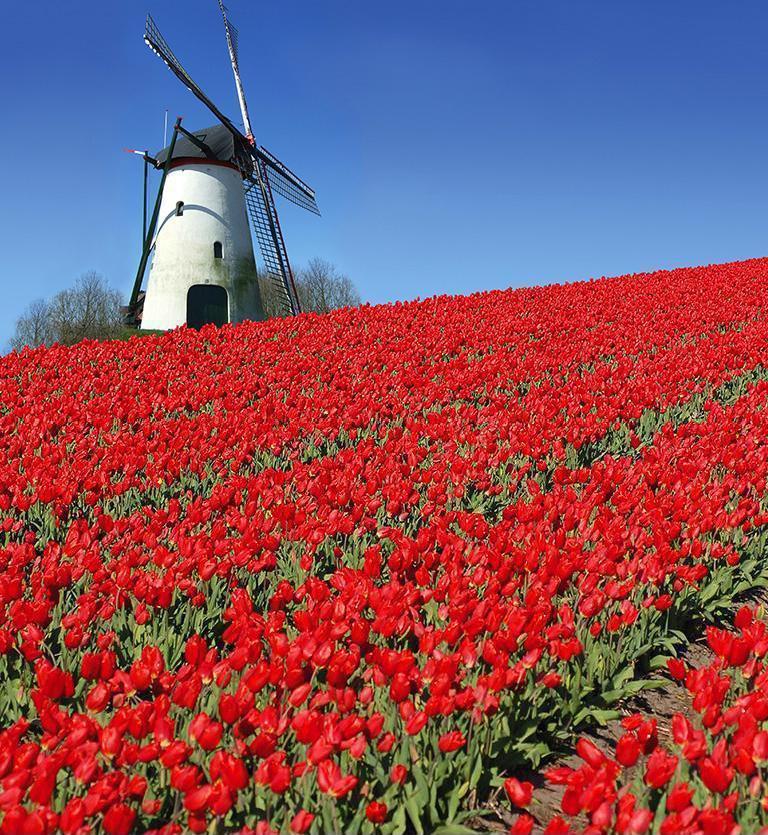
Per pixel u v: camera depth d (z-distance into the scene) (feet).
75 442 36.88
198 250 128.88
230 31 145.89
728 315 70.59
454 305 85.46
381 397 43.65
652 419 39.68
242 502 26.96
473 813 13.82
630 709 18.51
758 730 13.92
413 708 14.01
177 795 12.67
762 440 34.40
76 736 12.56
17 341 286.46
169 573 19.38
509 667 16.31
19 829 10.57
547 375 50.14
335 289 302.86
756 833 12.03
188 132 130.82
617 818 11.51
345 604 17.53
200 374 54.90
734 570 24.26
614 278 109.40
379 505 25.30
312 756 12.42
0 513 27.17
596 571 19.56
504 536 21.17
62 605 19.75
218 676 14.94
